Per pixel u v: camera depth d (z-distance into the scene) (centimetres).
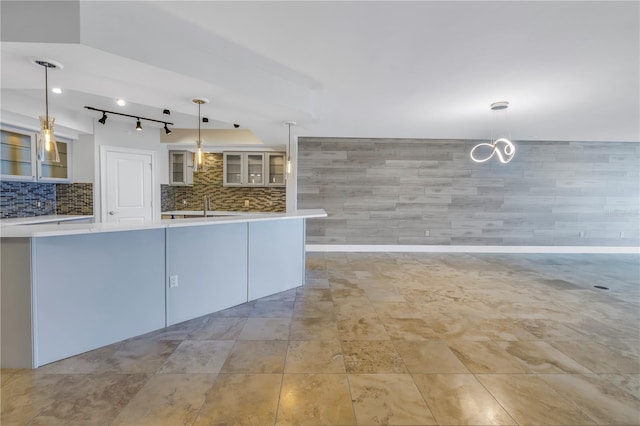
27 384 187
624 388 189
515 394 183
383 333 261
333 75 289
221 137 578
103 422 157
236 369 205
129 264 246
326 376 199
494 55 247
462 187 605
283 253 370
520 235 614
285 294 359
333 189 599
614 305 331
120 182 525
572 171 612
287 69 276
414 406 171
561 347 239
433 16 195
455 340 249
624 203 618
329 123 477
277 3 181
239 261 324
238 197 662
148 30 206
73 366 207
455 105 379
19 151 400
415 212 605
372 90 328
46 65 210
